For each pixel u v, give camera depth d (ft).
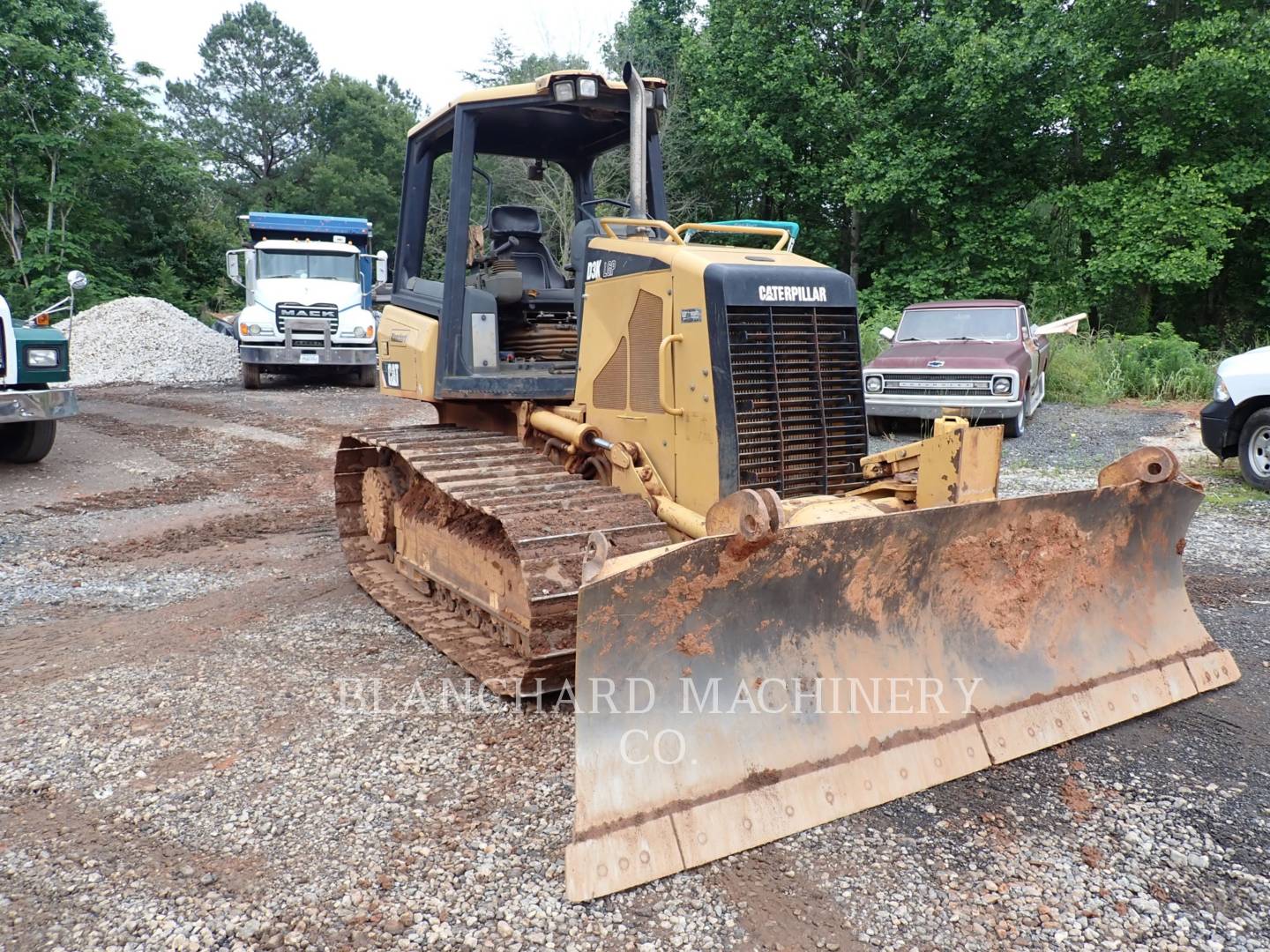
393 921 9.14
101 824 10.90
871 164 64.44
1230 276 72.74
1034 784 11.96
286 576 21.63
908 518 11.68
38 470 33.60
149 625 18.03
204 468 35.27
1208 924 9.27
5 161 86.22
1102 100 64.23
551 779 11.78
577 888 9.37
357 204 163.22
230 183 177.06
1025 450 36.52
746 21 68.74
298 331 57.98
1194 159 65.46
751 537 10.39
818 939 9.00
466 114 17.42
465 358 17.58
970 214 68.23
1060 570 13.66
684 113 76.33
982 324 42.34
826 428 14.35
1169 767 12.42
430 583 19.04
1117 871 10.12
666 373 14.02
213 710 13.93
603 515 13.88
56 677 15.28
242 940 8.90
